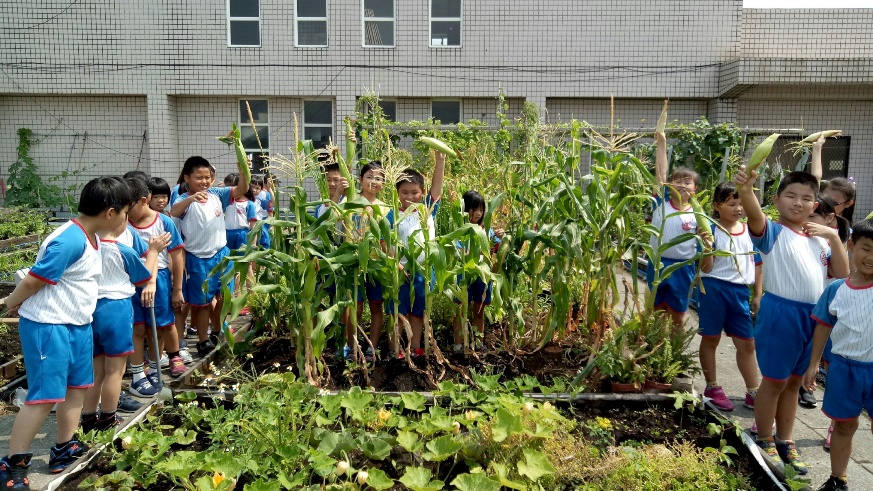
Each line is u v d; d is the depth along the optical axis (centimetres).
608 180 435
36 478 312
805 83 1187
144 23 1227
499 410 287
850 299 301
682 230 427
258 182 725
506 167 595
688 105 1283
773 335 335
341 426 313
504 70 1255
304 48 1240
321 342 363
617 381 383
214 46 1234
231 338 371
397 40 1247
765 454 322
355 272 391
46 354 300
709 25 1238
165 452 300
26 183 1224
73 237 305
